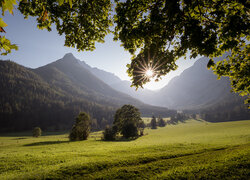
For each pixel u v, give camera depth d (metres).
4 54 2.90
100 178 10.21
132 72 6.14
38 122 182.75
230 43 4.39
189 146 27.06
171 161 13.51
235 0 4.19
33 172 12.53
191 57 4.88
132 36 5.27
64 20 5.72
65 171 11.98
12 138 110.75
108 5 6.09
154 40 5.41
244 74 7.23
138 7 5.25
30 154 22.56
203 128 91.44
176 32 5.54
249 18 4.29
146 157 15.85
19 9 4.92
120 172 11.05
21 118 182.50
